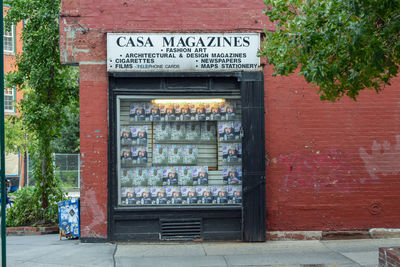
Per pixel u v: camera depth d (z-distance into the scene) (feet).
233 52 29.30
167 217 28.96
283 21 22.16
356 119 29.96
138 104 30.07
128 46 28.89
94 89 29.04
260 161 29.07
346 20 19.08
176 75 29.07
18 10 38.42
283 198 29.55
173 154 30.19
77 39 29.12
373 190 29.84
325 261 23.98
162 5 29.32
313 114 29.81
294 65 21.25
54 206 38.24
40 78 37.81
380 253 20.42
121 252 26.22
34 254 26.02
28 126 38.75
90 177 28.76
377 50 18.42
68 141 97.81
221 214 29.19
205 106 30.30
